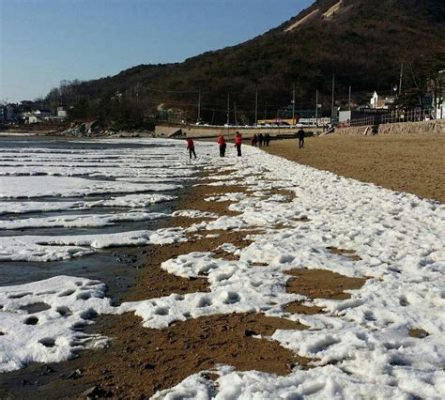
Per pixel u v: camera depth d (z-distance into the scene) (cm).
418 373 464
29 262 966
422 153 3328
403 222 1182
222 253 979
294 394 438
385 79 16800
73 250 1041
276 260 884
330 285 751
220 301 693
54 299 732
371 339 544
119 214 1463
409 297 671
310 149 4969
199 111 14162
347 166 2836
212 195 1905
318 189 1862
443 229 1097
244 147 6619
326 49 18538
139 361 535
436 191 1709
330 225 1170
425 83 7556
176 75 19538
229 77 16675
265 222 1269
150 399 458
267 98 14888
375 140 5012
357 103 14512
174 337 589
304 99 14962
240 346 554
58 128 16050
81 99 18138
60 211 1553
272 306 668
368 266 832
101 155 4844
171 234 1170
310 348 531
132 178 2622
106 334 609
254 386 451
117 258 988
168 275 857
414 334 567
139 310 678
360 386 443
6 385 497
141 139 11438
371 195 1622
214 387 465
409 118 6488
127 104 15050
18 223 1330
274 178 2433
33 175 2756
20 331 613
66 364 536
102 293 765
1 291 780
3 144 7650
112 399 465
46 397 475
